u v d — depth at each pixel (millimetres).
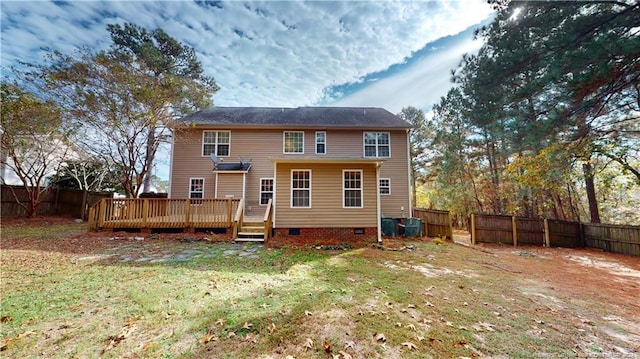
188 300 3619
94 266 5152
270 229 8773
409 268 5945
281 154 13039
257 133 13117
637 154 10180
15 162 10664
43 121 9805
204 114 13859
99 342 2604
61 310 3254
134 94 10203
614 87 6441
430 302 3900
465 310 3660
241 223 8945
